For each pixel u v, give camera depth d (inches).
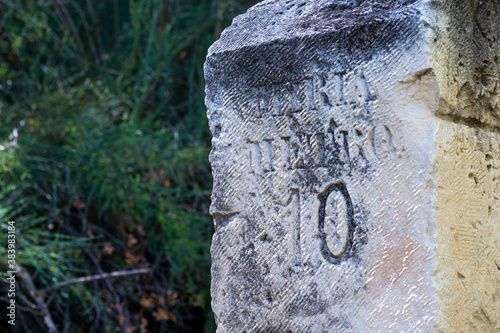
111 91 209.8
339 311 76.2
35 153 181.0
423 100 71.8
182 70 227.3
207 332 181.2
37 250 162.4
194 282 189.3
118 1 242.1
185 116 211.2
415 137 71.6
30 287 166.6
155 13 216.1
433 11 71.6
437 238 70.1
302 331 79.2
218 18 221.6
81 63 215.5
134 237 189.8
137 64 221.6
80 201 183.2
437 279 69.8
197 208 197.0
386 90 73.5
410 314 70.8
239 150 85.5
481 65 77.4
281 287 81.4
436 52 71.3
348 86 76.2
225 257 86.9
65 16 227.8
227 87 86.7
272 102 82.6
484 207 77.0
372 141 74.5
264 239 83.3
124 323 177.0
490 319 76.4
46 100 189.3
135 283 185.6
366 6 78.5
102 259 186.5
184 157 187.3
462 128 74.4
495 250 78.0
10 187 163.0
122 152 183.2
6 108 193.2
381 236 73.4
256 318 83.6
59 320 183.2
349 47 76.2
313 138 79.1
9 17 208.7
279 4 88.4
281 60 81.6
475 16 76.4
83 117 188.1
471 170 75.3
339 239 76.7
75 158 179.9
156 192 185.8
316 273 78.4
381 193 73.6
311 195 79.3
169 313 179.2
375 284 73.5
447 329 70.1
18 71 208.5
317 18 81.4
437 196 70.5
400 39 72.6
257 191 84.0
